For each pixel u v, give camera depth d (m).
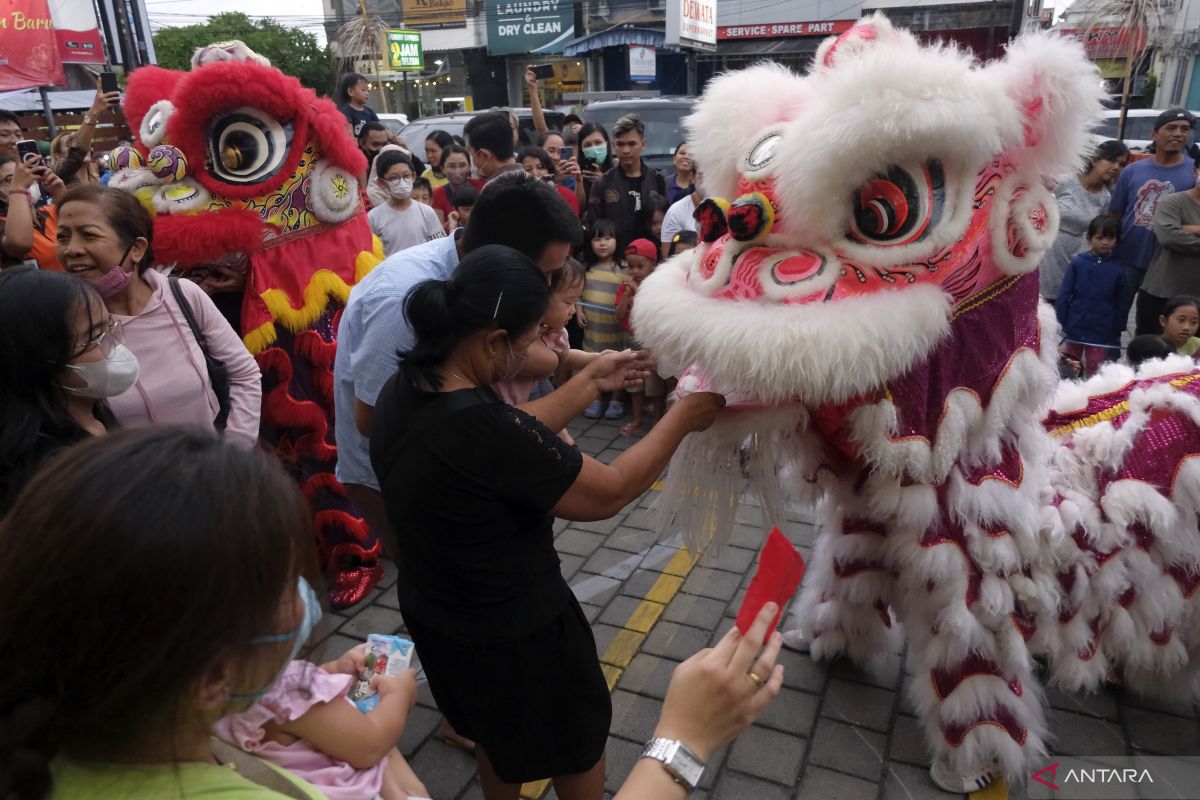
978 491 1.89
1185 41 19.72
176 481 0.69
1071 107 1.71
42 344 1.54
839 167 1.65
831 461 2.02
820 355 1.59
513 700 1.66
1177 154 5.02
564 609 1.70
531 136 9.54
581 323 4.87
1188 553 2.11
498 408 1.49
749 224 1.73
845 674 2.71
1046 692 2.59
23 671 0.67
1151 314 5.08
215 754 0.86
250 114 2.79
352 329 2.26
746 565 3.44
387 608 3.23
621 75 21.81
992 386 1.85
